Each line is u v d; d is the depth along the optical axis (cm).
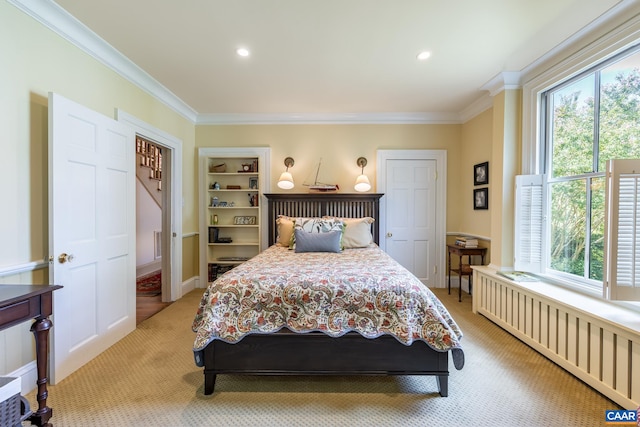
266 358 179
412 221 418
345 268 217
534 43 232
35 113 187
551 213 263
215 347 178
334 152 418
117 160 246
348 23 208
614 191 176
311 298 178
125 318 259
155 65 270
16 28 175
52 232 184
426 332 171
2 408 114
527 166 280
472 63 267
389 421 156
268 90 329
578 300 204
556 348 209
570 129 245
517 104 291
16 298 129
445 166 414
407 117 412
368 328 174
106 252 233
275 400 173
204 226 417
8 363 170
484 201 353
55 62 200
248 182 427
